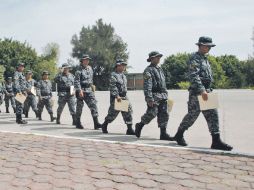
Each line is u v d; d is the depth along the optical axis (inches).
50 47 2785.4
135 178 175.5
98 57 2864.2
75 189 159.5
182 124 247.4
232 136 291.6
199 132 315.9
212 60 2108.8
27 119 447.5
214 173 183.0
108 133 315.0
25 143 261.6
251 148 243.0
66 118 453.4
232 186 163.5
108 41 3024.1
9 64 1962.4
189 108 242.7
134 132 304.2
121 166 196.5
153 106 272.8
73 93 374.0
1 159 212.5
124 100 291.7
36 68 2098.9
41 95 422.0
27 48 2103.8
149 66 273.3
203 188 160.9
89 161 207.6
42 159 212.5
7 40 2069.4
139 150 235.6
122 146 248.8
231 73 2193.7
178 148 239.5
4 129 342.6
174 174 181.8
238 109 530.6
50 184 166.2
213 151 227.8
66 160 210.1
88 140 272.4
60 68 386.0
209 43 235.5
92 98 340.2
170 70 2192.4
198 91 232.4
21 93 387.5
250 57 2139.5
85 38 2994.6
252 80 2135.8
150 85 267.6
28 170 189.2
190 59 240.2
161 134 277.9
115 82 303.4
